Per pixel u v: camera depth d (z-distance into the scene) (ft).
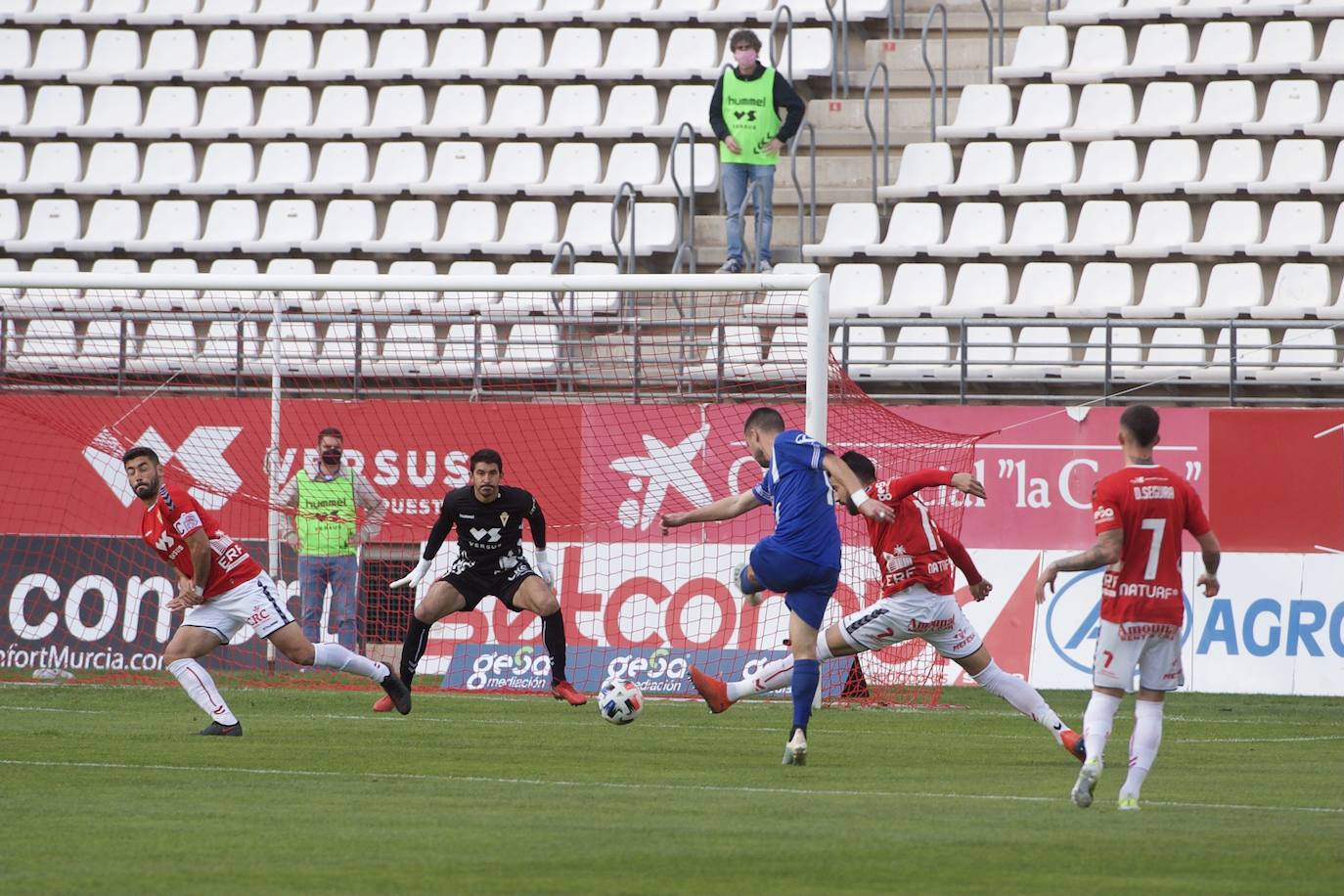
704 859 69.15
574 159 237.25
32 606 178.70
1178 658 84.79
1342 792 94.32
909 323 174.60
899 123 232.73
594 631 169.48
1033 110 226.17
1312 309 190.08
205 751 109.40
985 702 155.53
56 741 113.60
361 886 62.49
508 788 92.07
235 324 211.82
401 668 133.39
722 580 168.35
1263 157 211.41
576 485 173.58
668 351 194.08
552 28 259.39
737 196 210.59
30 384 188.96
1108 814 83.82
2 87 265.13
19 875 64.28
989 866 67.97
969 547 168.96
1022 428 168.86
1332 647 160.04
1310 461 163.12
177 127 253.85
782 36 244.63
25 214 250.37
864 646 110.93
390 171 243.81
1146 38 226.99
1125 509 83.20
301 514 166.61
